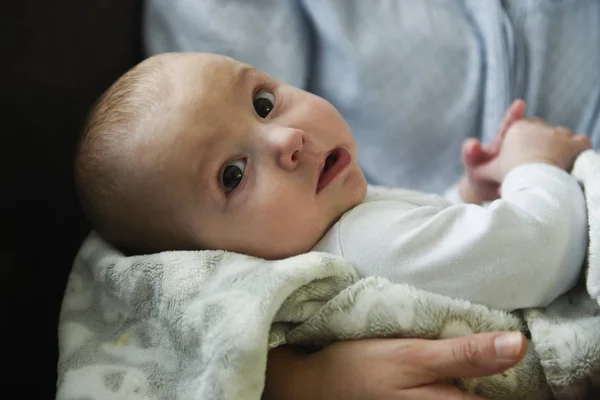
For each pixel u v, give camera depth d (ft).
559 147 2.65
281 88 2.58
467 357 1.82
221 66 2.45
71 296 2.48
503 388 2.06
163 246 2.48
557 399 2.05
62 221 2.76
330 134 2.48
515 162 2.71
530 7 3.47
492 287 2.10
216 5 3.45
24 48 2.56
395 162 3.60
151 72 2.51
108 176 2.42
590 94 3.45
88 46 2.92
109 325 2.31
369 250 2.26
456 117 3.53
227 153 2.30
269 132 2.30
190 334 1.95
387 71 3.50
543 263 2.09
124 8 3.19
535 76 3.46
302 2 3.58
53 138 2.69
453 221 2.24
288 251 2.33
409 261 2.19
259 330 1.80
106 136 2.42
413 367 1.88
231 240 2.32
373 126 3.56
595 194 2.21
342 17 3.51
